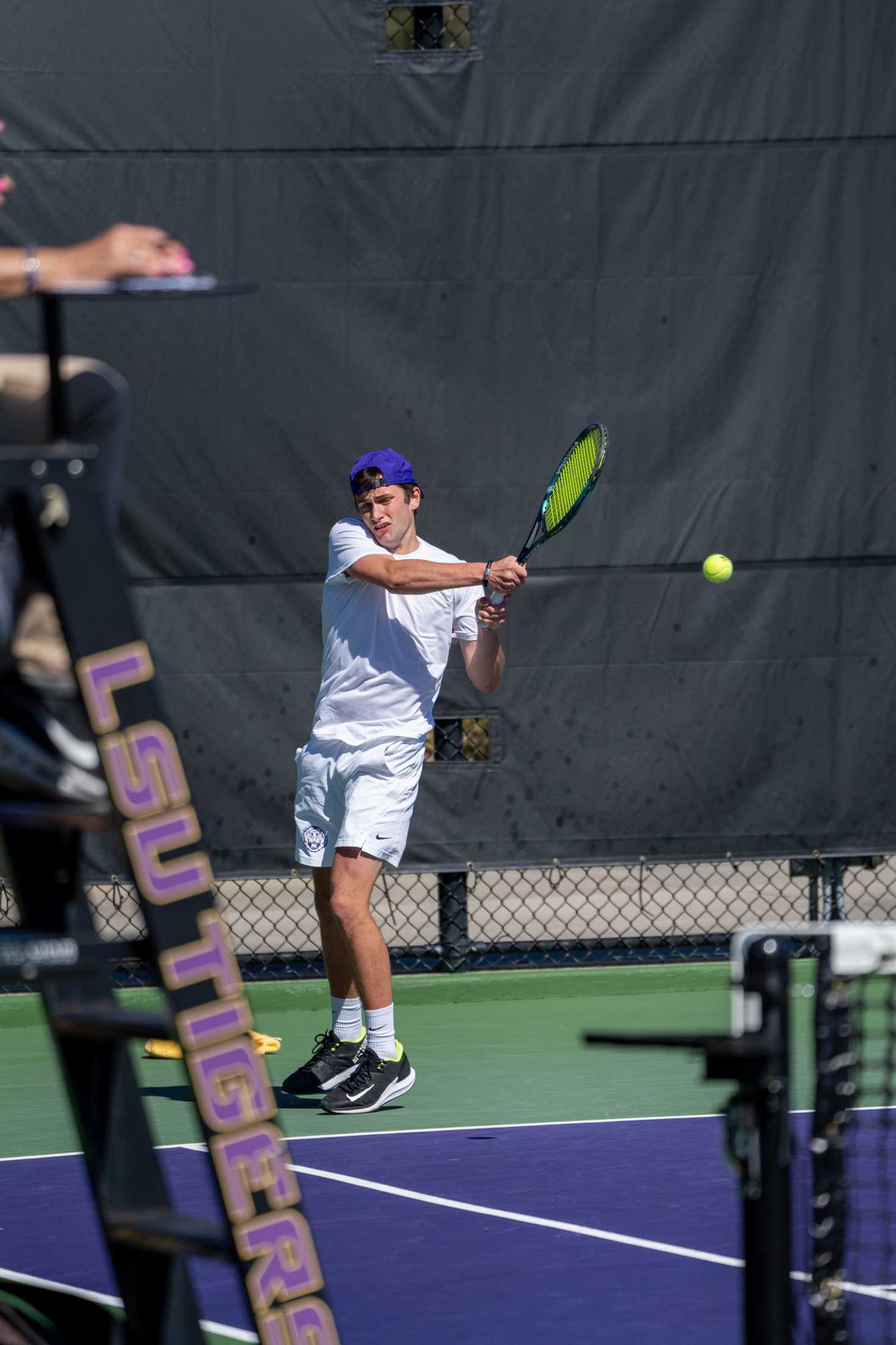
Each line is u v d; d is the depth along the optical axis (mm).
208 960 9109
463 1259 15477
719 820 27875
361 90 26922
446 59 27016
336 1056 22156
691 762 27781
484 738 27500
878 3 27688
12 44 26266
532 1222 16656
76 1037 10312
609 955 28828
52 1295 11617
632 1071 23688
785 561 27828
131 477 26703
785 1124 8828
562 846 27609
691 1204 17219
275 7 26734
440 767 27375
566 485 21406
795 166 27656
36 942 9539
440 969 28297
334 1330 9266
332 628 21562
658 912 34000
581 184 27328
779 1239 8789
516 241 27250
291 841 27141
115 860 26656
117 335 26578
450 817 27438
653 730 27688
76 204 26469
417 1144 19891
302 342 26984
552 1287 14633
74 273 8914
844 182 27750
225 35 26656
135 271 8953
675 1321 13703
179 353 26766
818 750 27969
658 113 27422
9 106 26297
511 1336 13391
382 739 21219
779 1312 8766
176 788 9125
